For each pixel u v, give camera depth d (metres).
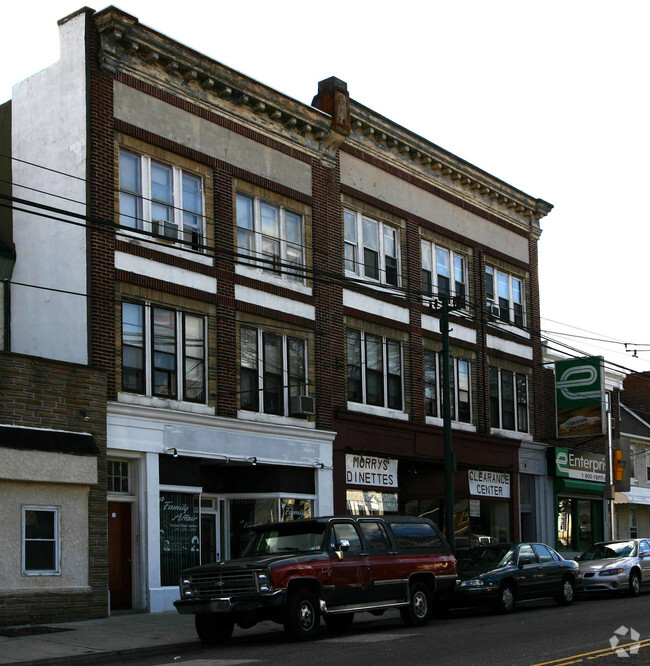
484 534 33.38
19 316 22.09
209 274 23.73
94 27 21.88
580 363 36.34
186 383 22.89
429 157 32.06
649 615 19.33
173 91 23.53
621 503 45.34
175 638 16.80
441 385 31.88
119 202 21.89
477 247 34.47
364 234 29.55
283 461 25.06
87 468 19.47
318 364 26.75
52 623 18.56
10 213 22.80
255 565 15.30
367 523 17.61
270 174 26.09
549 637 15.54
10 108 23.11
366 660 12.94
